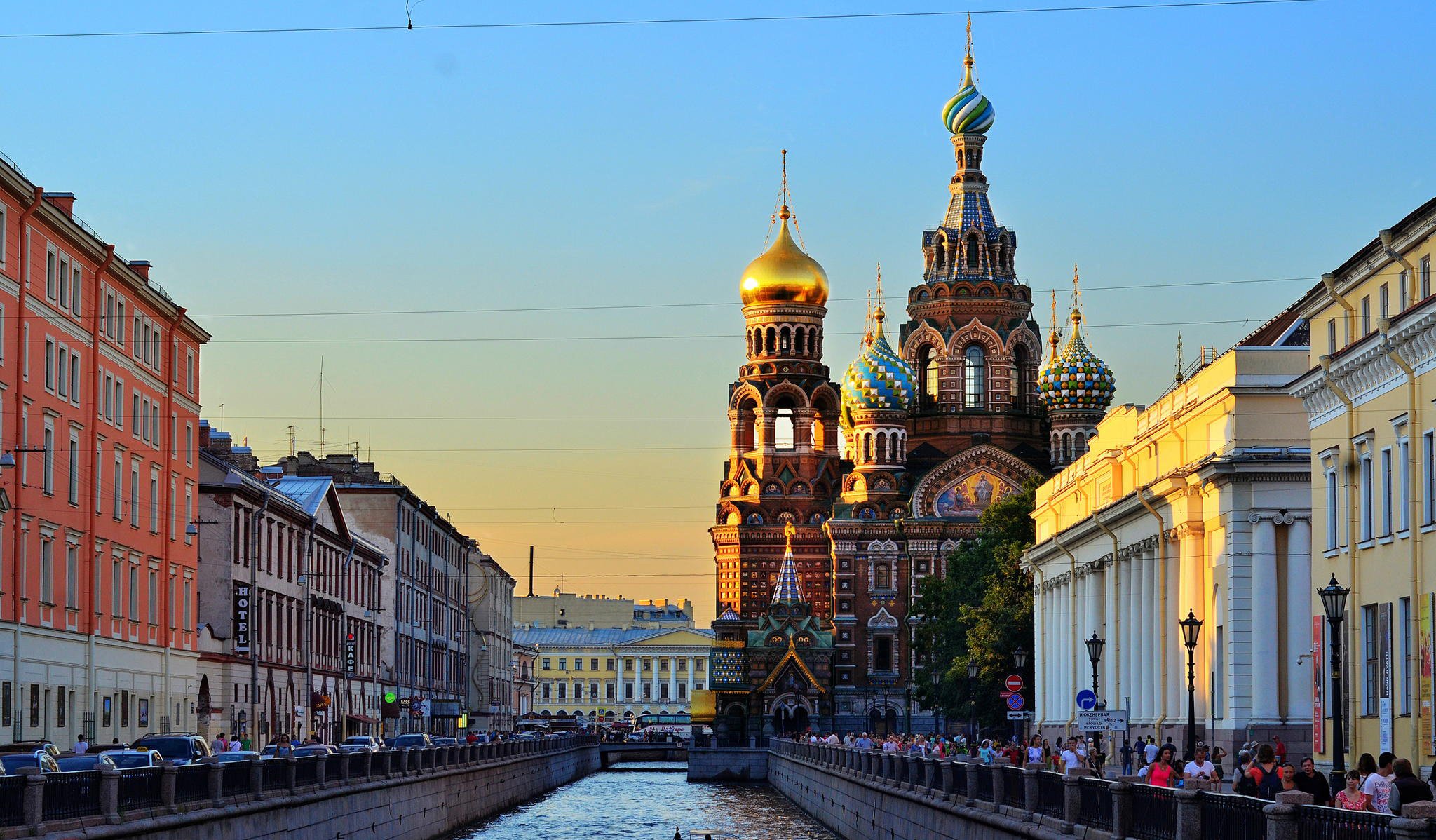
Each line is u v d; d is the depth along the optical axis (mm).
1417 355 51281
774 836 91625
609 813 109312
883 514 192125
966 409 195625
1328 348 60531
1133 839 38312
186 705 91688
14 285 68125
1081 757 59781
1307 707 68625
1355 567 56906
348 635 126562
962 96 199625
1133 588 85500
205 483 97250
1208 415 73875
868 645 190125
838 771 91188
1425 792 31359
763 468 197375
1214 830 32875
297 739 108750
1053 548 103938
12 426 68312
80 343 76438
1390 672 53750
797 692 187875
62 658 74250
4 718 67375
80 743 58875
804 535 192500
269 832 54062
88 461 77500
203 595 96750
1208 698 72625
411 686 149750
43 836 38469
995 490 190250
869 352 196125
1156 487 77500
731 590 194250
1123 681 87688
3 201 66812
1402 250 52531
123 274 81688
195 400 95125
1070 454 189125
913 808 65562
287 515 108000
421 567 156500
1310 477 68938
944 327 196500
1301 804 28859
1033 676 119938
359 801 66875
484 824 97750
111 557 80562
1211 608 72625
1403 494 52750
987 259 198125
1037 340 197375
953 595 136375
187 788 47906
